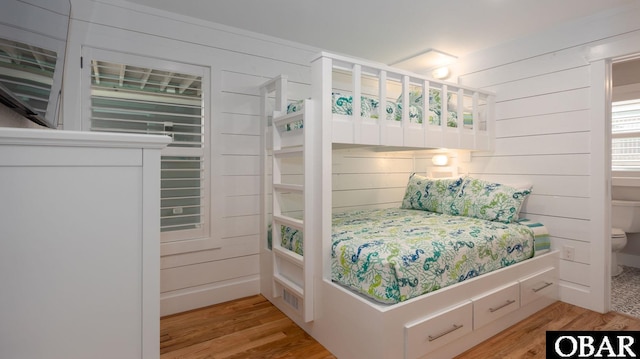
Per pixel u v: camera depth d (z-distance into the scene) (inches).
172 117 99.3
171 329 89.2
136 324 36.1
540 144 109.1
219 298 106.6
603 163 95.9
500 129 119.3
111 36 89.0
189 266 102.0
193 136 102.6
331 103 80.6
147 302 36.5
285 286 93.0
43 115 48.7
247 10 96.0
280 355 76.6
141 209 36.1
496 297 82.0
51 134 31.3
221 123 106.1
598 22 96.5
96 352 34.2
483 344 79.7
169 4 92.7
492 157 121.8
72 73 84.4
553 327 88.2
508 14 97.3
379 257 68.4
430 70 141.8
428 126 99.1
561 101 104.3
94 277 34.0
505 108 117.8
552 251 104.9
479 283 79.0
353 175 138.6
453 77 133.6
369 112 90.8
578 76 100.7
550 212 107.0
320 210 80.3
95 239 33.9
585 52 99.0
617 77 140.4
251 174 112.1
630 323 90.8
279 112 97.7
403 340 65.4
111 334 34.9
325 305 79.1
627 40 90.6
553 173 106.3
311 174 82.6
